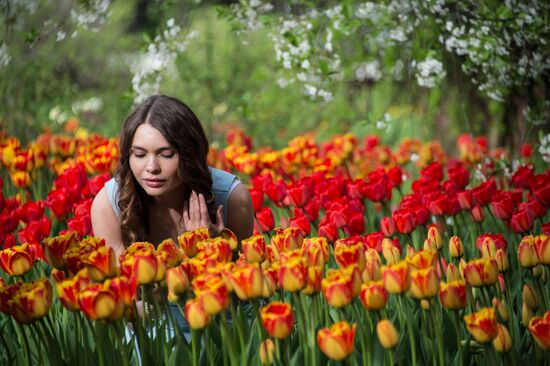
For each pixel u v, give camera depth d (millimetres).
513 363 3107
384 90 10219
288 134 13000
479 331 2883
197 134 4074
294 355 3193
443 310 3598
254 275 2914
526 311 3293
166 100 4035
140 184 4078
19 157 6164
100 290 2789
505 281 3625
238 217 4348
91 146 7094
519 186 5484
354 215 4539
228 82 12070
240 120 12336
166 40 7953
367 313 3162
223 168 7117
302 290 3000
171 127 3951
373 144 8633
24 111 10234
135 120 3977
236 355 2984
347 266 3111
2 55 8344
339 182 5562
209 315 2846
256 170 6469
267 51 12984
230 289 3045
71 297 2949
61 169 6605
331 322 3744
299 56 6703
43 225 4551
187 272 3139
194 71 10906
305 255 3123
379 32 7062
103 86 12961
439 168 6051
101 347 3084
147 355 3279
